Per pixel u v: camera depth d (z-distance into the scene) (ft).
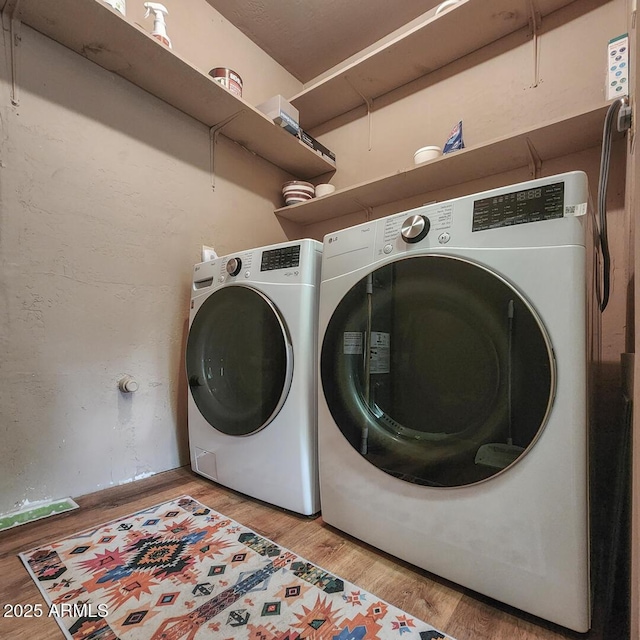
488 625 2.32
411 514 2.87
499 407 2.49
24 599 2.53
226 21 6.46
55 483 4.05
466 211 2.74
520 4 5.01
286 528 3.50
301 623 2.32
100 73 4.66
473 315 2.63
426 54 5.91
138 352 4.87
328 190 6.95
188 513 3.79
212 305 4.63
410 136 6.53
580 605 2.19
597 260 3.50
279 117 5.99
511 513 2.42
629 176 3.30
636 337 1.68
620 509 3.21
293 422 3.72
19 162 3.92
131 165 4.93
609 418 4.12
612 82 3.96
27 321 3.91
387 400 3.09
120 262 4.74
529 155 4.96
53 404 4.07
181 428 5.32
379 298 3.15
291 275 3.85
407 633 2.24
